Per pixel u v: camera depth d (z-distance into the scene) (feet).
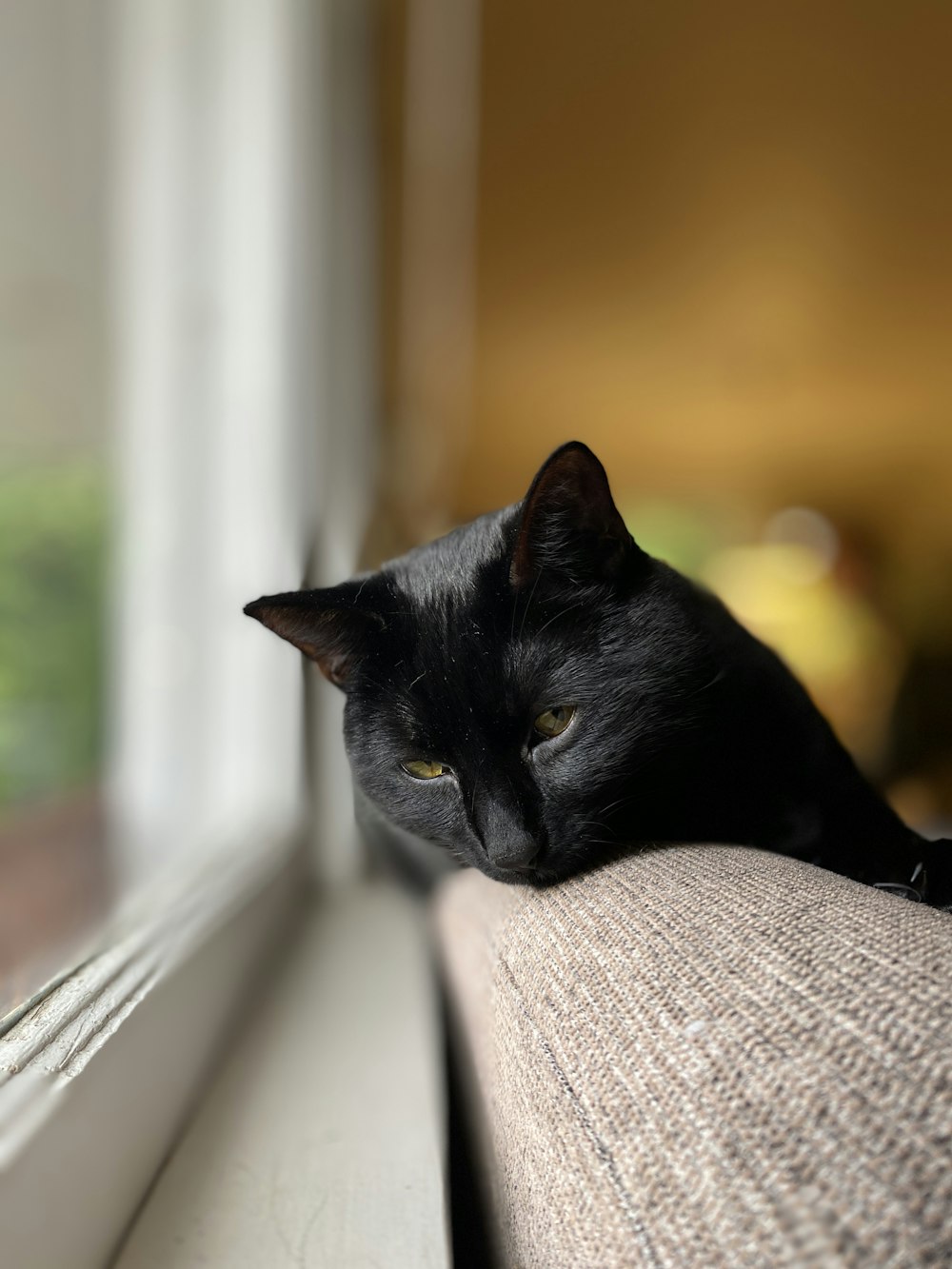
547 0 2.05
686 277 2.97
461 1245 0.83
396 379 3.02
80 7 1.47
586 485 0.94
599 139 2.48
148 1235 0.72
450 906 1.19
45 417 1.36
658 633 0.98
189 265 1.81
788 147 2.46
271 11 1.81
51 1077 0.63
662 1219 0.45
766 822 1.01
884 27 2.06
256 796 1.76
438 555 1.07
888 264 2.86
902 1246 0.37
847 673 3.02
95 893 1.20
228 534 1.79
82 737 1.50
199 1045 0.96
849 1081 0.44
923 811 2.61
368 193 2.72
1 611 1.20
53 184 1.38
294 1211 0.75
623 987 0.60
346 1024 1.15
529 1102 0.64
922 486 3.84
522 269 2.96
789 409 3.62
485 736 0.95
